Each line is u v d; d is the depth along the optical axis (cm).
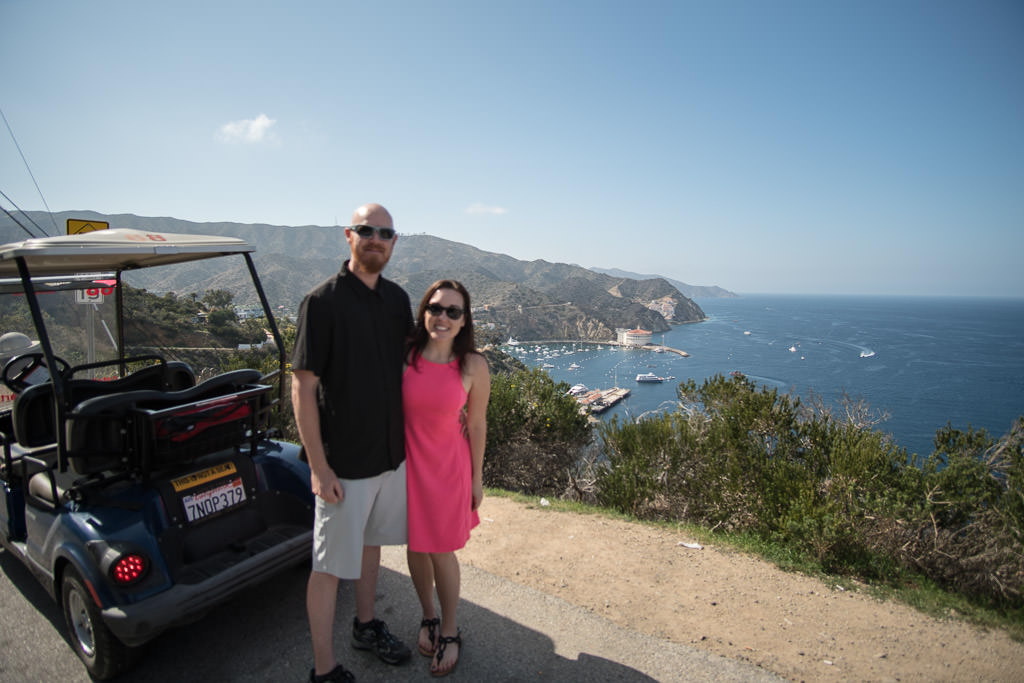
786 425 546
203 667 251
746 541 423
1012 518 387
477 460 255
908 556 382
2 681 244
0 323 367
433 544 236
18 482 310
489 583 334
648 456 609
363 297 220
